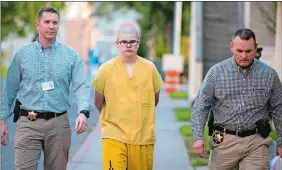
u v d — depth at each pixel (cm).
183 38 8369
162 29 9575
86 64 8600
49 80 1316
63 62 1323
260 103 1234
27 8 6900
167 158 2227
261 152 1243
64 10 7406
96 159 2228
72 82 1341
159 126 3125
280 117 1254
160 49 9638
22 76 1323
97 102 1340
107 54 10588
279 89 1241
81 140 2688
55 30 1310
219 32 3781
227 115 1241
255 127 1241
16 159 1325
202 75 3816
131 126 1301
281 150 1272
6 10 6950
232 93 1231
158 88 1335
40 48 1317
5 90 1338
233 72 1230
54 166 1349
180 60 5553
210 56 3800
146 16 9325
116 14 9769
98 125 3198
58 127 1323
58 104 1323
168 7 9112
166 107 4100
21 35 7788
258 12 3272
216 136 1259
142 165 1316
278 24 2636
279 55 2638
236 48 1207
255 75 1228
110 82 1305
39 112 1313
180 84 7988
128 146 1300
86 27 10494
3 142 1373
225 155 1257
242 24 3503
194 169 2028
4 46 8600
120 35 1302
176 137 2738
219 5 3762
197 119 1257
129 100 1300
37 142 1321
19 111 1326
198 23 3794
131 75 1303
